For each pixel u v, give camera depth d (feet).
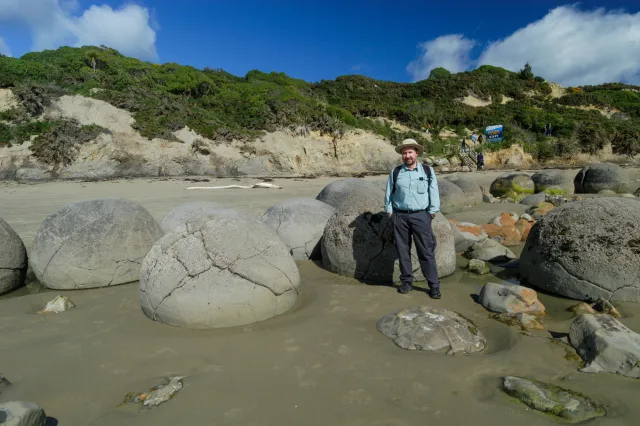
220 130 81.71
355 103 134.21
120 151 71.67
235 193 49.39
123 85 87.81
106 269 15.99
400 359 9.76
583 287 14.14
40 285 16.76
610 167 47.01
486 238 22.29
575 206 15.62
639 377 8.89
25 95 72.49
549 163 110.11
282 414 7.76
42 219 30.14
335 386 8.65
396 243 14.97
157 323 12.07
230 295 11.54
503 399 8.19
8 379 9.16
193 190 52.34
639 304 13.37
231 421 7.59
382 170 93.15
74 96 77.36
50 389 8.75
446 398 8.21
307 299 14.12
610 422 7.52
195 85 103.81
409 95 161.89
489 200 40.52
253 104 95.20
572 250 14.53
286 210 20.76
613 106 164.35
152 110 81.25
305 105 99.76
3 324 12.35
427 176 14.58
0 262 15.67
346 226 17.04
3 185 55.77
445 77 177.47
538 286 15.64
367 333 11.27
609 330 10.11
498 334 11.35
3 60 78.54
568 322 12.29
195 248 12.10
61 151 67.31
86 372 9.43
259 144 83.61
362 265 16.51
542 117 131.54
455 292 15.07
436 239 16.89
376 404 8.02
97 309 13.55
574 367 9.50
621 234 14.07
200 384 8.78
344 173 87.76
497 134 116.98
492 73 180.96
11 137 67.77
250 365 9.56
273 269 12.42
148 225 17.30
